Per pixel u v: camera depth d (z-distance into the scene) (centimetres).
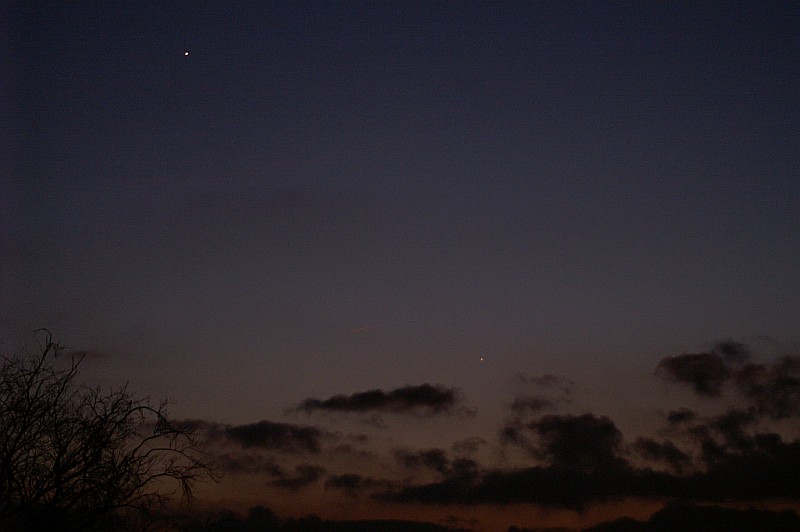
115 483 3064
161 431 3209
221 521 3222
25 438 3008
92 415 3136
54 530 2964
